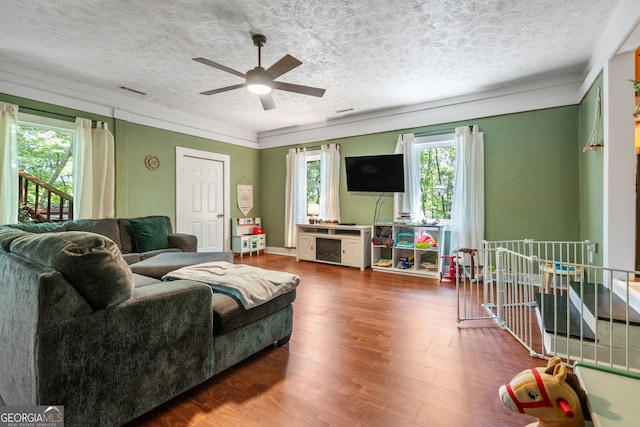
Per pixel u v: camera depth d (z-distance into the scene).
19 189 3.49
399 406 1.47
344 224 5.18
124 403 1.27
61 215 3.77
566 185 3.63
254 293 1.87
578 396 0.97
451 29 2.58
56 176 3.91
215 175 5.55
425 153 4.66
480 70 3.39
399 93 4.11
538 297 2.76
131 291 1.29
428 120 4.47
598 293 2.43
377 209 5.00
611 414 0.85
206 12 2.33
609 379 1.03
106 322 1.21
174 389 1.46
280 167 6.19
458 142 4.16
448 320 2.61
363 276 4.25
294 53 2.98
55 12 2.35
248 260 5.50
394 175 4.63
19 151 3.64
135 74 3.52
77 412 1.13
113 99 4.10
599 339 1.91
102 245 1.19
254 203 6.34
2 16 2.40
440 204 4.54
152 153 4.57
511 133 3.93
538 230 3.79
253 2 2.21
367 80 3.66
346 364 1.88
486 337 2.26
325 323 2.54
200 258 3.01
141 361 1.33
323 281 3.96
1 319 1.38
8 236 1.59
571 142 3.59
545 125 3.73
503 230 4.00
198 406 1.48
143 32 2.62
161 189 4.70
